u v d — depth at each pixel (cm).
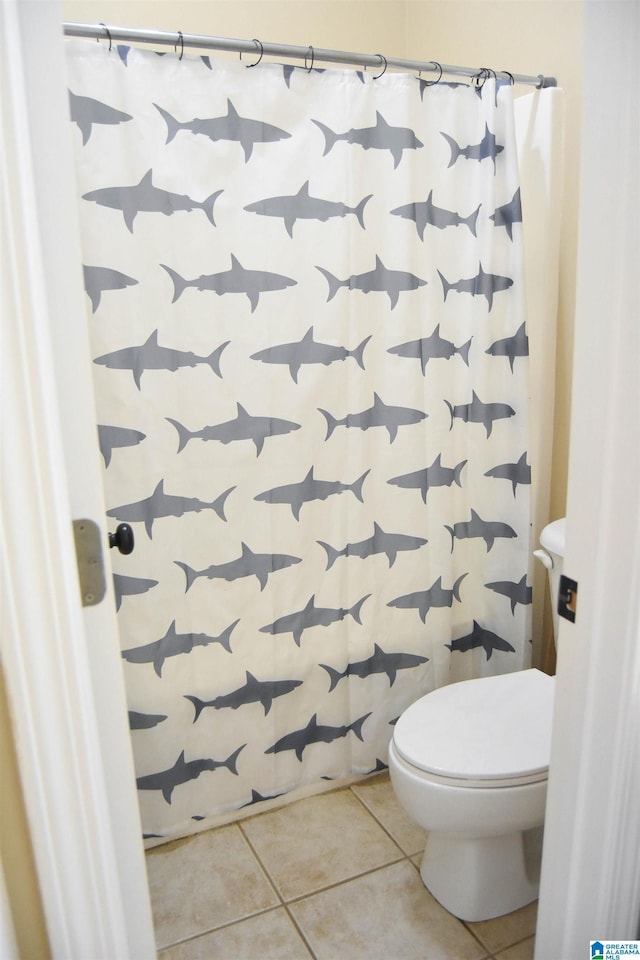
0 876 79
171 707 165
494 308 176
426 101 162
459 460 185
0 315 68
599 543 91
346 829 178
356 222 159
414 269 166
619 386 87
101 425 147
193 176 146
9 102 65
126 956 92
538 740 143
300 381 162
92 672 83
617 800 98
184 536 159
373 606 181
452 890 151
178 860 169
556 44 172
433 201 167
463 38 200
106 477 149
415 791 138
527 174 176
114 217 140
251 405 159
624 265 83
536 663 205
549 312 180
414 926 149
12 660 76
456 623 197
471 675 204
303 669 179
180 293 149
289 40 202
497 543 191
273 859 168
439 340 174
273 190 152
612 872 101
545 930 111
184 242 147
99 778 85
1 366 69
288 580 171
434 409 177
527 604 187
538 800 136
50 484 74
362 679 185
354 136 155
